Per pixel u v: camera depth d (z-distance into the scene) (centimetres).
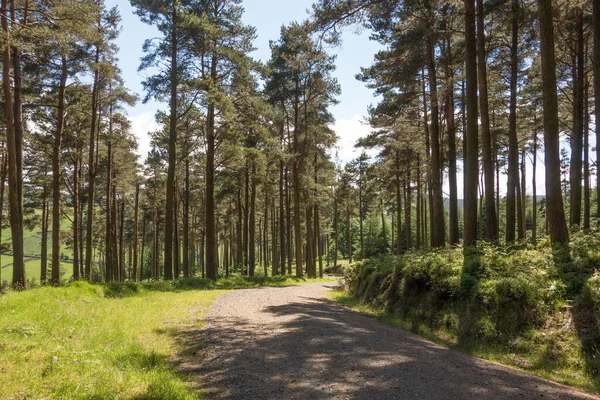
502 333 796
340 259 7500
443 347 802
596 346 646
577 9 1389
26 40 1439
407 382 535
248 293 1769
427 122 2312
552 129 1048
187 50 2181
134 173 3491
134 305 1280
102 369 550
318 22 1257
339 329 903
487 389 512
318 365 625
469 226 1334
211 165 2431
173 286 1986
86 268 2138
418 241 3231
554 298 797
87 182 2994
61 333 773
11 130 1509
